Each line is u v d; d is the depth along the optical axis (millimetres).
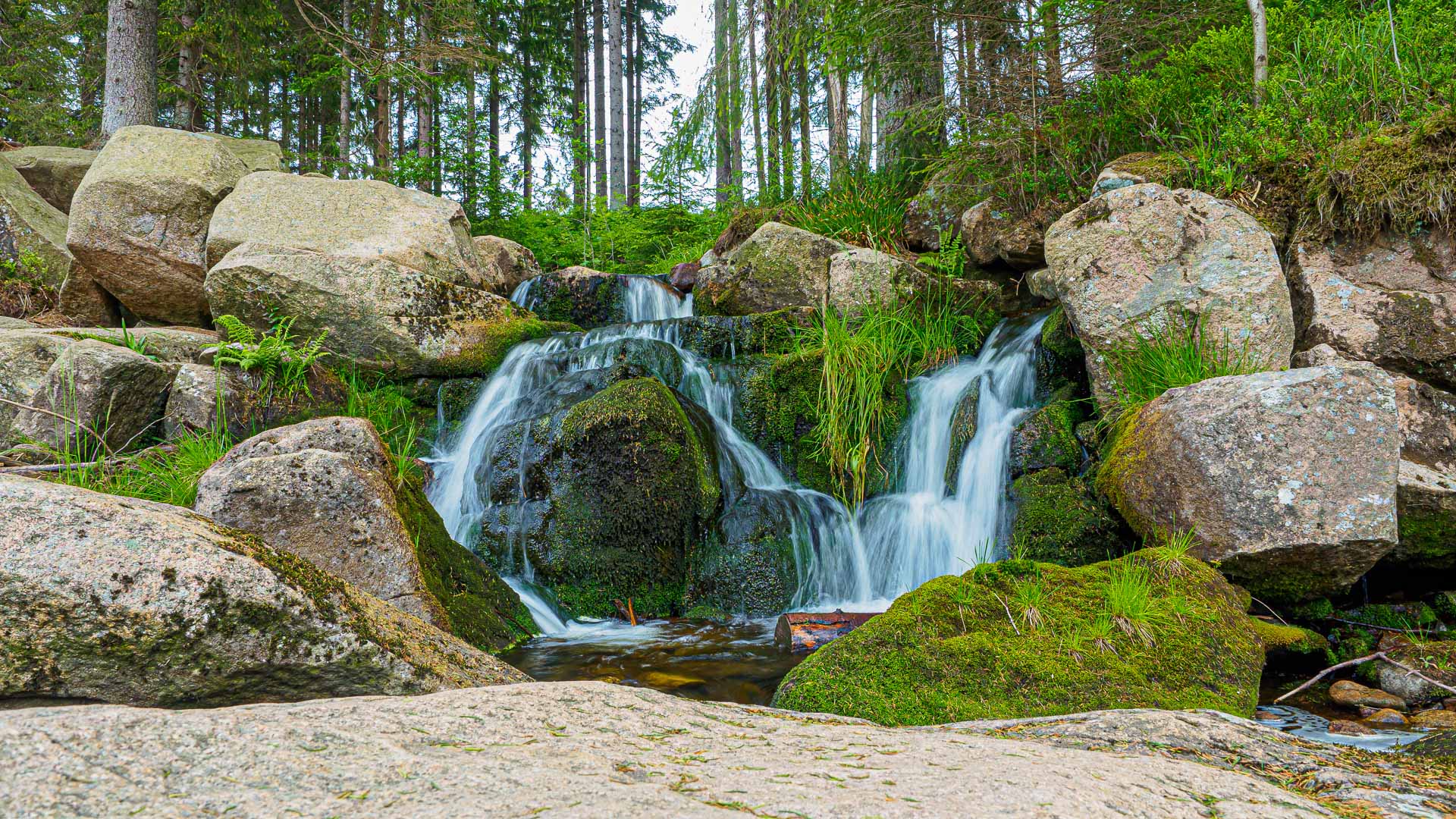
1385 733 2701
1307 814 1201
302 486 3537
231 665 2018
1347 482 3439
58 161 10734
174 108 17688
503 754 1181
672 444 4848
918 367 6141
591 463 4793
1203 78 6246
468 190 13000
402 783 1044
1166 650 2988
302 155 13945
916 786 1108
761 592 4711
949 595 3285
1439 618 3723
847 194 8820
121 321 8141
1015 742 1529
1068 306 4977
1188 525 3711
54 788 979
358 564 3533
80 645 1855
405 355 6422
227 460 3893
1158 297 4664
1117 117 6645
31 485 2010
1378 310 4492
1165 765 1360
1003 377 5652
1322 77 5578
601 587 4688
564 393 5738
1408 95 5238
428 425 6270
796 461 5734
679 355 6180
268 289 6301
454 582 4125
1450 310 4355
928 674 2879
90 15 15781
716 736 1427
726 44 9664
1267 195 5203
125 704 1925
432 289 6688
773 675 3523
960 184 7824
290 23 16203
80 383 5051
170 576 1954
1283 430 3539
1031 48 7422
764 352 6492
